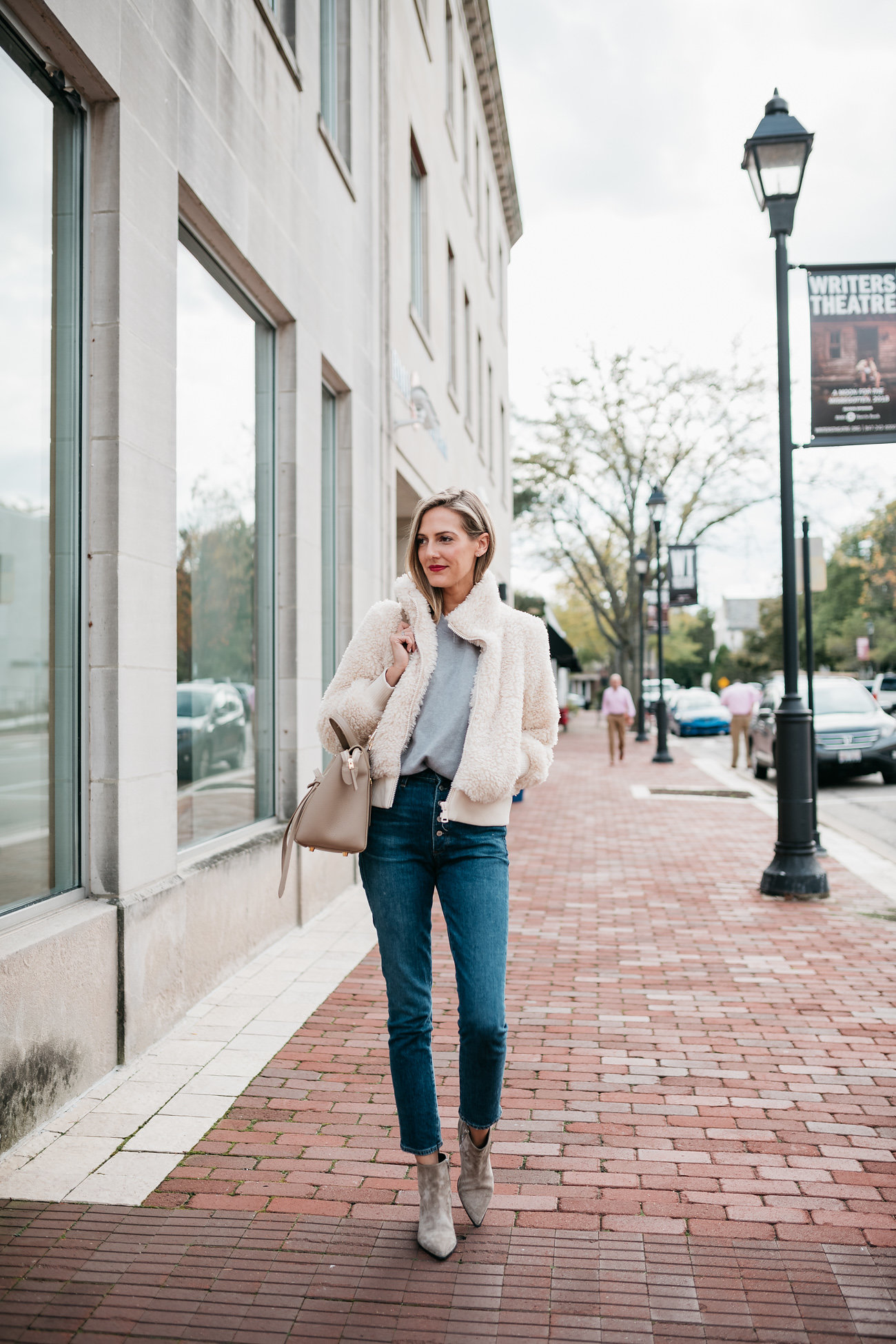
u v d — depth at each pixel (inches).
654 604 1403.8
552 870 349.4
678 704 1521.9
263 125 236.1
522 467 1466.5
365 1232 107.0
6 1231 106.5
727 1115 138.9
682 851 389.4
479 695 103.6
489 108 782.5
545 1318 92.0
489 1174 108.5
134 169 163.6
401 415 416.8
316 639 277.9
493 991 101.0
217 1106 140.5
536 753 108.0
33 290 146.5
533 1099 144.9
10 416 140.3
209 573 223.1
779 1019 181.9
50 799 150.8
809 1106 142.4
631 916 272.8
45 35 142.4
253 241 229.0
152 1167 121.8
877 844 396.2
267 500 260.8
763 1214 111.4
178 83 183.2
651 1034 173.8
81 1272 98.8
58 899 149.1
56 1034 136.9
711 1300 94.8
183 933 178.7
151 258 169.5
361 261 345.7
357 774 102.2
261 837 235.1
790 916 270.2
